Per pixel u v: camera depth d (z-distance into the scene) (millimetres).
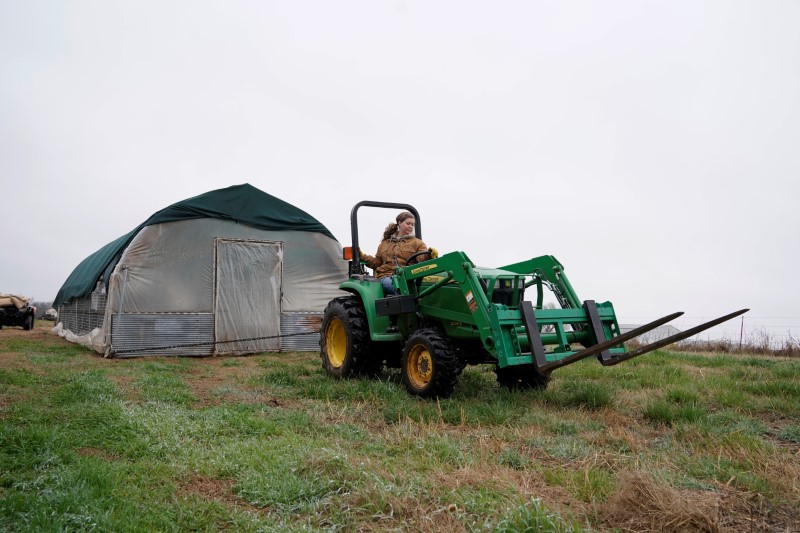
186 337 11000
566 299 6594
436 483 3490
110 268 11016
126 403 5723
